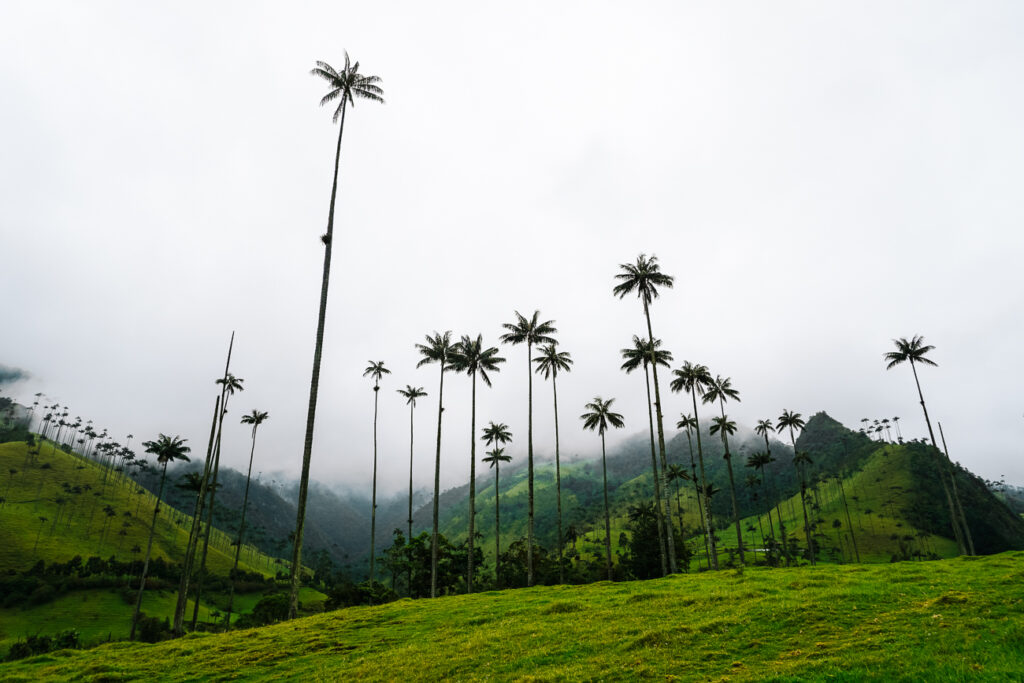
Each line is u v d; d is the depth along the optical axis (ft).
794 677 45.55
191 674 77.00
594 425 284.41
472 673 60.44
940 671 41.32
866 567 123.54
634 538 286.46
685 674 51.88
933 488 562.25
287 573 605.73
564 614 90.17
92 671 83.41
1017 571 78.38
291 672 72.33
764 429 435.53
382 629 96.02
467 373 231.91
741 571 130.93
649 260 211.20
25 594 344.69
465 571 296.92
